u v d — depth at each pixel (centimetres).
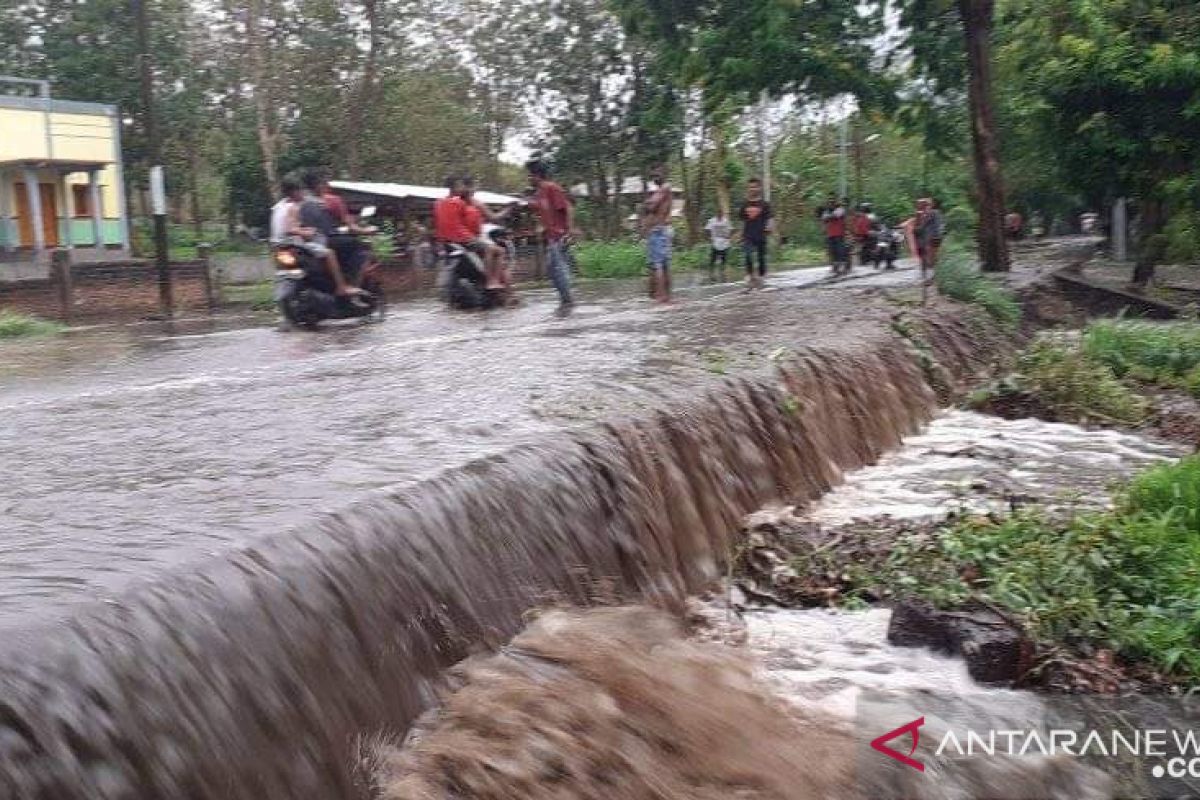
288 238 1410
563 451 509
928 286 1688
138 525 366
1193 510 605
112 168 3250
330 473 444
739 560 591
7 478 461
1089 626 493
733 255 3409
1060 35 1930
